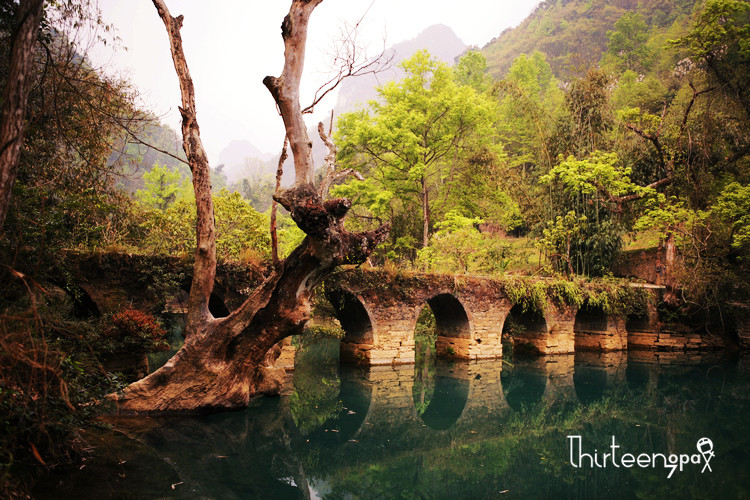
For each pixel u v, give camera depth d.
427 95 26.72
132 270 13.44
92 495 6.63
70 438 7.44
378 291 17.88
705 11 24.77
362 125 25.31
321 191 11.05
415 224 30.12
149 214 16.97
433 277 19.00
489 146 29.56
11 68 5.31
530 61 45.91
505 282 20.66
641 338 24.55
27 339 5.95
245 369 11.15
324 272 10.46
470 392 15.88
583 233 24.64
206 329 10.93
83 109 10.60
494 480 9.02
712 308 23.98
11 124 5.29
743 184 24.66
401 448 10.79
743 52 24.73
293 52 10.16
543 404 14.84
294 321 10.65
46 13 9.23
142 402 10.44
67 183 10.27
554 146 26.73
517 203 28.02
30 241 7.63
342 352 19.14
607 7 88.44
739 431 12.12
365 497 8.19
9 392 5.73
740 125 24.98
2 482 5.34
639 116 26.95
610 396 15.85
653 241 27.19
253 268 15.00
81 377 7.47
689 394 16.09
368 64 11.23
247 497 7.59
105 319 12.03
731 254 23.91
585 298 22.52
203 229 10.80
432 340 25.41
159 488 7.28
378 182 28.11
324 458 10.02
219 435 9.98
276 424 11.64
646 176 25.73
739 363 21.41
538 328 22.19
